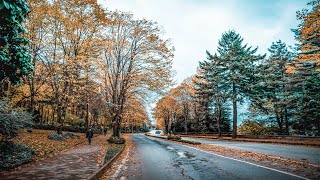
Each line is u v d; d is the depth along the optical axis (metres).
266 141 26.80
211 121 51.47
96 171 8.46
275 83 36.12
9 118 10.17
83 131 47.06
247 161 11.56
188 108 56.78
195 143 25.47
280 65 40.97
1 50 7.46
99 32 24.56
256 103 36.97
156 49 25.80
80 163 10.72
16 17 6.59
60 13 22.08
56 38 22.77
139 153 16.95
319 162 10.53
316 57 18.61
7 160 9.27
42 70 23.05
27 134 23.78
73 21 22.75
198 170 9.41
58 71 21.81
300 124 32.03
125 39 27.14
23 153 10.94
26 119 11.27
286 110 35.53
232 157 13.43
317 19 16.55
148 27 26.44
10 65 7.99
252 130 37.69
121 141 25.78
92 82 27.23
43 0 20.97
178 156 14.56
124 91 27.83
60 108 25.48
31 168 9.20
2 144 10.61
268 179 7.35
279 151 16.28
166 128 72.56
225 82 40.59
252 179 7.42
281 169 9.05
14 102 19.59
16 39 7.77
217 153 15.86
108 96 29.56
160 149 20.02
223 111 49.97
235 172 8.71
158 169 9.88
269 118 40.31
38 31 21.72
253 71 37.81
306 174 7.94
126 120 53.91
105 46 26.20
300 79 30.66
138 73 26.56
